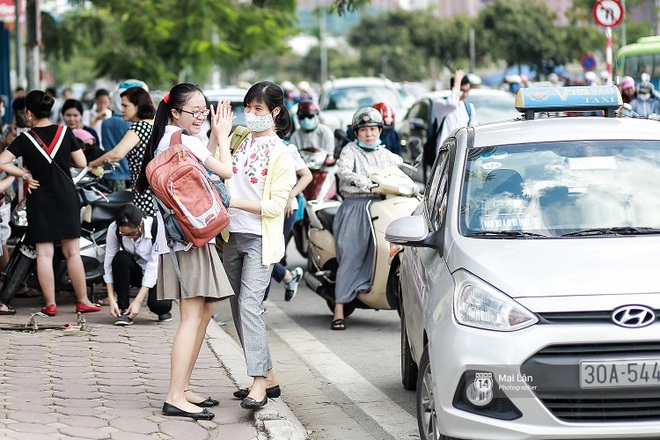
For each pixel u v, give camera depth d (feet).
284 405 27.94
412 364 30.58
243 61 124.36
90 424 24.99
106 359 32.14
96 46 113.39
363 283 39.45
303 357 36.06
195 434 24.71
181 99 25.79
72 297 44.16
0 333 35.78
